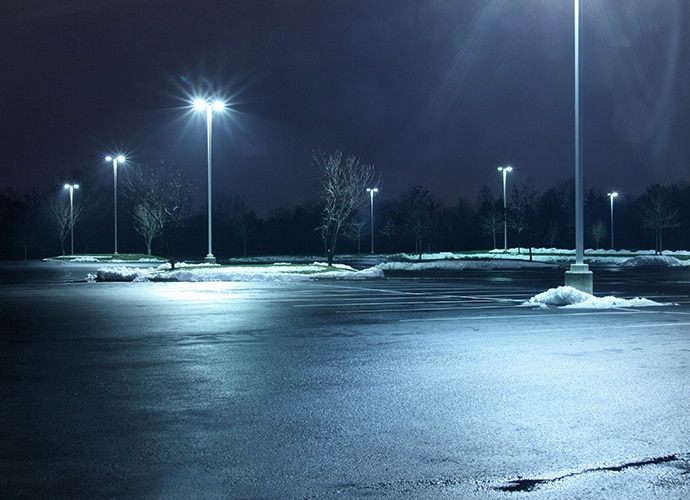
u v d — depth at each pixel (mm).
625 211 99625
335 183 43531
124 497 5020
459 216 104688
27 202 96125
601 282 33719
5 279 37312
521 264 53219
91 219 97125
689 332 14531
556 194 103062
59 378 9484
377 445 6344
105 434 6684
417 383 9203
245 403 8023
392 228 95250
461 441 6469
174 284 31938
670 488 5215
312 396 8406
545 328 15188
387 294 25312
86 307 20188
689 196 93000
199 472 5574
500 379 9484
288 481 5363
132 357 11258
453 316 17641
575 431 6816
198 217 100938
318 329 14977
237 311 18953
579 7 22062
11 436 6605
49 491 5137
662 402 8086
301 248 104500
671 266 56000
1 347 12328
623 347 12430
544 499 4996
